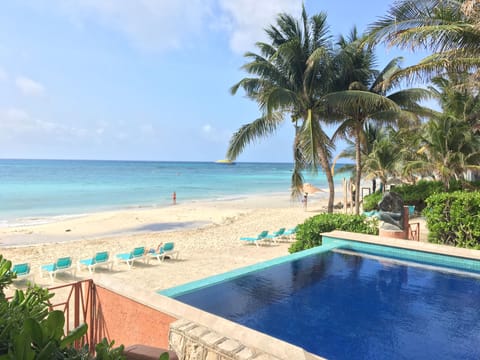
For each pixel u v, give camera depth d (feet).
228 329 11.17
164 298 13.48
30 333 3.90
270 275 22.47
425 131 67.72
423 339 14.62
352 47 46.37
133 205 100.37
